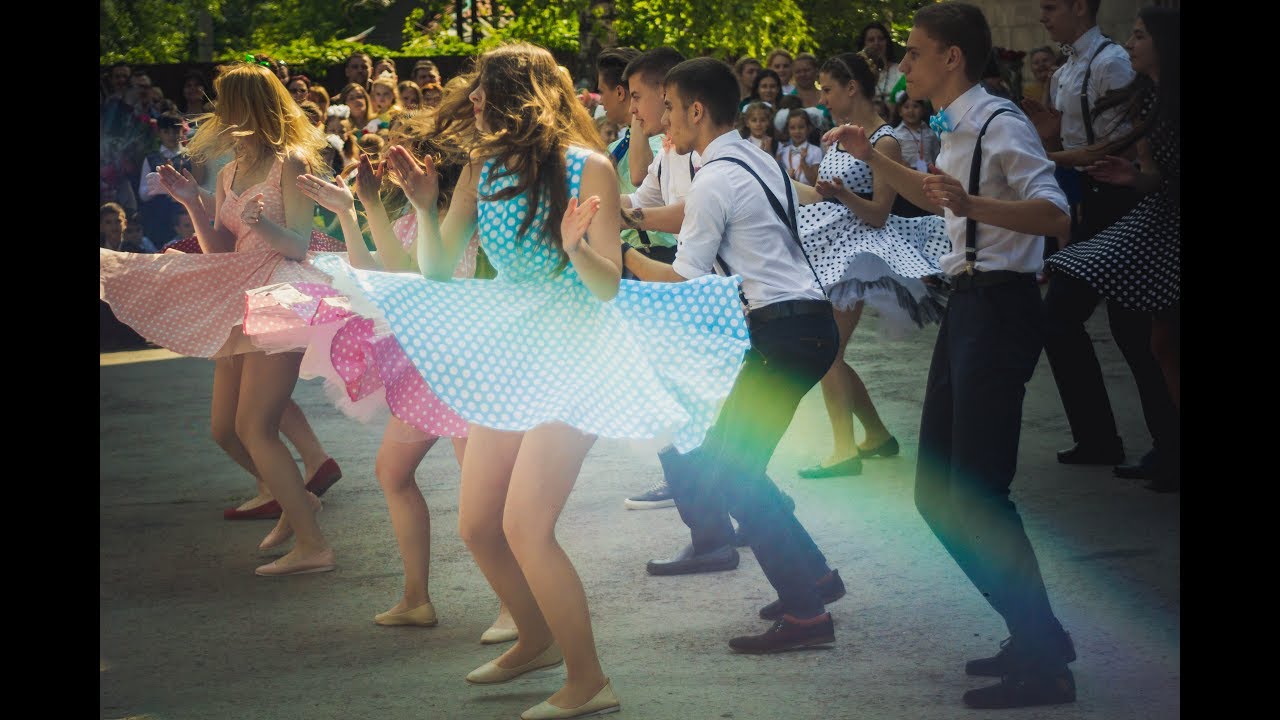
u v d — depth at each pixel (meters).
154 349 11.30
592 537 5.38
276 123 5.20
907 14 21.56
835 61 5.95
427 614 4.48
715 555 4.89
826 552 5.00
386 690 3.88
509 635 4.29
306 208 5.21
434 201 3.73
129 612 4.64
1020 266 3.59
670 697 3.71
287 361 5.01
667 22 18.41
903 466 6.29
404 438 4.30
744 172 4.09
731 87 4.16
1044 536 5.05
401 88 12.02
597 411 3.46
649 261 4.09
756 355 4.06
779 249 4.12
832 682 3.78
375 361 3.76
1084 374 6.09
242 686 3.94
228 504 6.21
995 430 3.55
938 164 3.77
